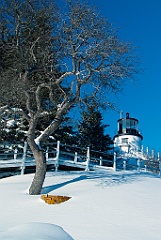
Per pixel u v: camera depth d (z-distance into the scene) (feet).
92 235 26.86
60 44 50.44
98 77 49.73
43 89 55.52
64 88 53.88
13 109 51.26
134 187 47.50
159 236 27.35
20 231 18.11
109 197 40.78
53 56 51.08
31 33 53.16
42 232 18.13
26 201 39.93
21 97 50.31
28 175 61.87
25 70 51.55
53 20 51.88
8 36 53.16
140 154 130.93
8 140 81.35
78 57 49.21
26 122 83.87
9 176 65.87
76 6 49.55
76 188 47.01
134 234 27.61
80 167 71.87
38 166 45.73
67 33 49.83
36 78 56.70
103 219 31.91
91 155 105.81
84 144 106.22
